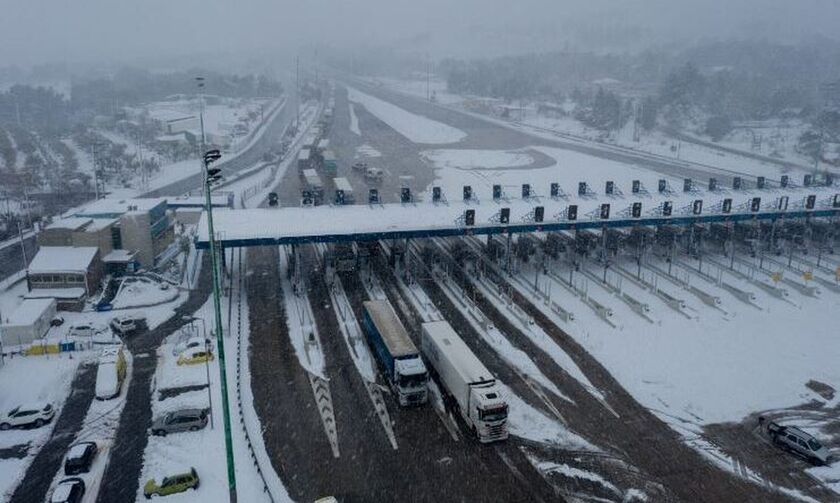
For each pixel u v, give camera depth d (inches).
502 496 1183.6
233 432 1358.3
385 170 4188.0
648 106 5659.5
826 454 1316.4
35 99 6879.9
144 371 1620.3
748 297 2118.6
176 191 3644.2
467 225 2178.9
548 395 1531.7
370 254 2369.6
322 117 6225.4
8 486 1199.6
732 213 2455.7
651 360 1718.8
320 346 1753.2
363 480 1216.8
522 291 2177.7
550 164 4495.6
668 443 1363.2
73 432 1369.3
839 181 3425.2
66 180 3750.0
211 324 1883.6
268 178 3927.2
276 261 2453.2
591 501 1178.0
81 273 1998.0
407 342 1540.4
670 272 2369.6
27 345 1742.1
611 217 2377.0
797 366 1717.5
